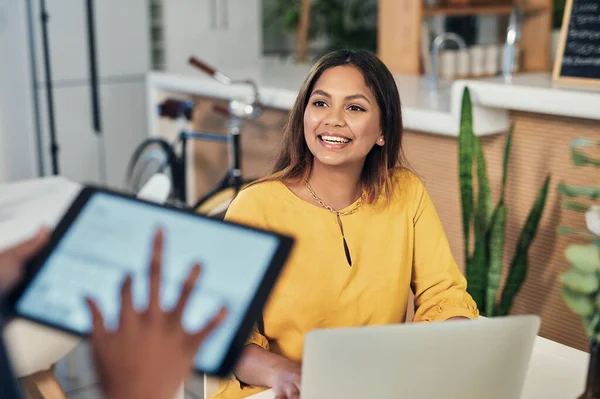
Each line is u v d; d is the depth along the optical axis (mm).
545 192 2533
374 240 1643
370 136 1617
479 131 2734
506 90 2605
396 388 1068
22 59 4680
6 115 4723
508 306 2625
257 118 3973
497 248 2553
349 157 1599
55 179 2922
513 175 2842
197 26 5453
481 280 2574
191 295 629
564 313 2744
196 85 3973
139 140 5289
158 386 598
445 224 3078
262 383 1443
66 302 678
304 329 1596
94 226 729
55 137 4465
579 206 1274
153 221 747
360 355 1029
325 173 1638
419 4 3834
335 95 1594
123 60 5109
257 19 5773
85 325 665
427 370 1070
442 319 1646
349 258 1610
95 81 4414
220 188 3770
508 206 2879
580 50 2658
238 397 1534
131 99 5195
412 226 1712
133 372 596
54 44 4785
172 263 725
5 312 677
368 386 1056
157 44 5363
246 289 712
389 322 1666
